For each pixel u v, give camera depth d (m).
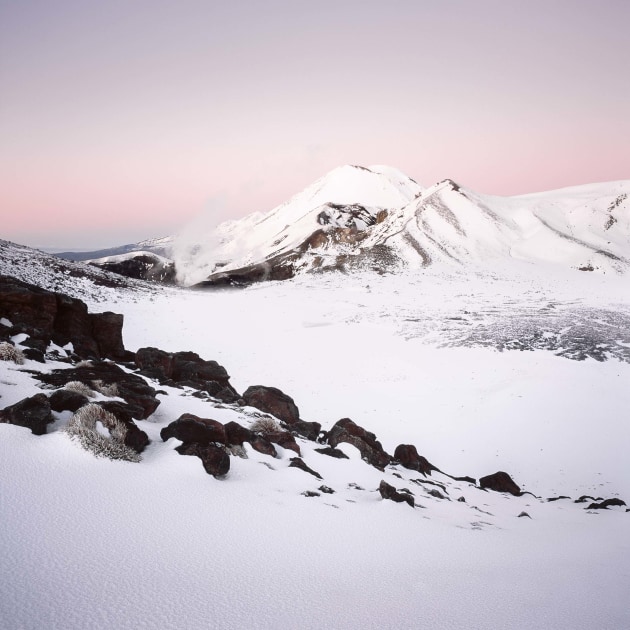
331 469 13.02
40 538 5.72
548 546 10.94
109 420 9.52
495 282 109.62
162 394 15.12
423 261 127.88
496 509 16.20
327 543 7.63
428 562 7.78
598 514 18.48
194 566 5.84
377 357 52.12
